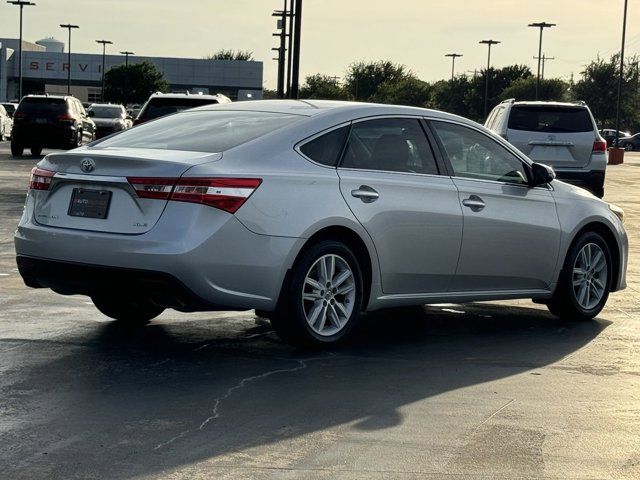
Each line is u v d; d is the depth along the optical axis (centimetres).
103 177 623
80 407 522
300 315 650
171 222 603
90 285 627
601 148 1775
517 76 10581
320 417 516
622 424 517
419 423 510
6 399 533
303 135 663
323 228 654
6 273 962
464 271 735
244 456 450
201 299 612
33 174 669
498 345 712
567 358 675
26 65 10294
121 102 9556
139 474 423
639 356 687
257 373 606
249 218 618
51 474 421
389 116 713
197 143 657
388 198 686
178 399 542
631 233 1487
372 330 757
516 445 477
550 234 785
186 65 10388
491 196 748
